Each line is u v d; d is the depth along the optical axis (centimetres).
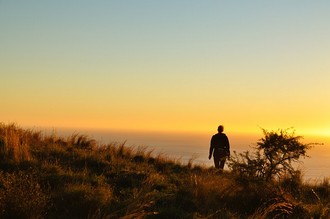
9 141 1518
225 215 1086
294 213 1158
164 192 1251
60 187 1117
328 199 1406
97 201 1019
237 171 1319
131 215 918
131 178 1355
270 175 1357
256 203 1231
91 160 1578
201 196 1223
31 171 1237
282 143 1364
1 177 1082
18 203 901
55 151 1662
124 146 1997
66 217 961
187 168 1861
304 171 1662
